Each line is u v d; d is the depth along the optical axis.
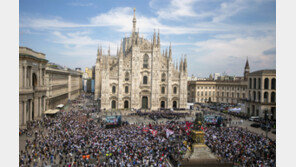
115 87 110.88
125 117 89.62
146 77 113.94
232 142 48.16
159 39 112.25
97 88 144.62
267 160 38.84
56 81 105.88
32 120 69.75
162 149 44.31
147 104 115.19
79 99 161.75
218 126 67.56
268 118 85.81
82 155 39.03
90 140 48.50
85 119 76.44
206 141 49.25
